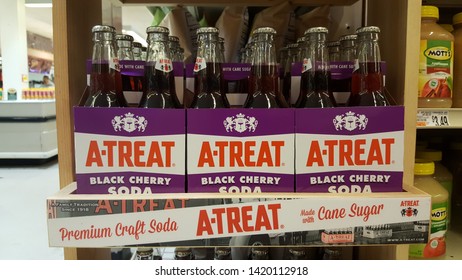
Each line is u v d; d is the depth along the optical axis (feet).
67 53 2.45
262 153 2.17
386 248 2.81
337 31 4.03
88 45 2.89
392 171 2.21
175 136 2.15
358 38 2.41
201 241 2.12
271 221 2.12
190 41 3.84
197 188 2.18
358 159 2.19
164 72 2.30
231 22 3.79
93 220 2.10
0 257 7.45
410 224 2.13
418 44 2.46
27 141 17.44
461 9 4.71
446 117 2.98
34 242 8.30
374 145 2.19
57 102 2.47
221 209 2.11
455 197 4.58
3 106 17.16
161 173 2.17
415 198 2.13
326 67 2.38
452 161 4.68
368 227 2.12
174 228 2.11
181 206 2.10
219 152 2.16
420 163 3.26
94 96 2.27
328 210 2.12
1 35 21.43
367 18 3.43
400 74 2.55
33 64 35.58
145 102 2.29
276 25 3.68
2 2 21.13
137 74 2.53
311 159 2.18
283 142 2.16
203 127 2.15
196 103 2.31
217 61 2.35
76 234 2.10
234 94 2.60
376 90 2.34
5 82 21.65
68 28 2.47
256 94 2.36
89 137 2.14
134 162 2.16
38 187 13.39
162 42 2.31
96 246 2.10
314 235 2.12
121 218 2.10
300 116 2.16
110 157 2.16
